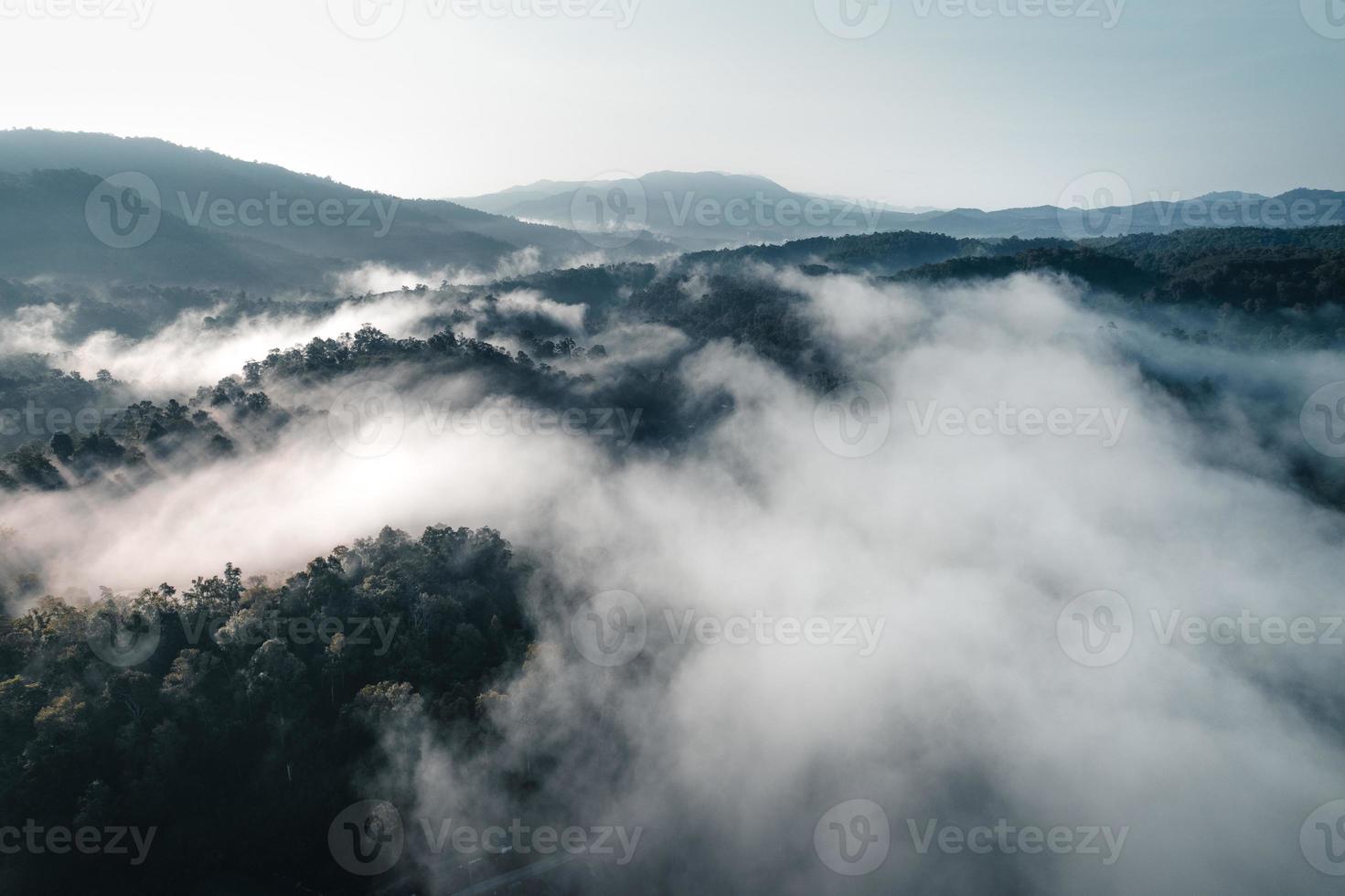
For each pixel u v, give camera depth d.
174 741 79.06
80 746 76.06
